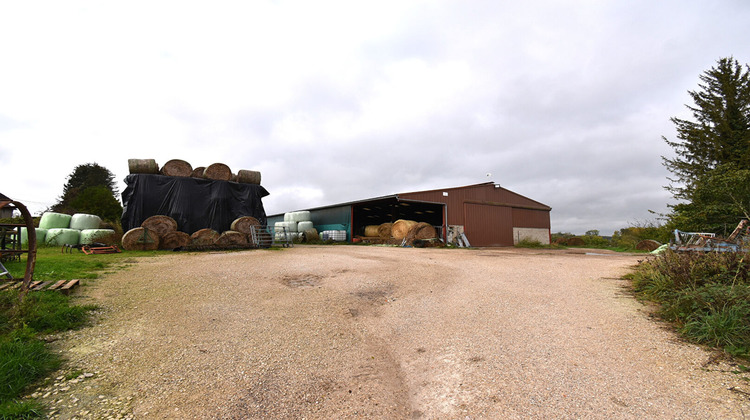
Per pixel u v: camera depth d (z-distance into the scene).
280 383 3.30
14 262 7.95
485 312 5.30
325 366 3.69
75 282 5.93
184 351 3.90
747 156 19.14
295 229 26.69
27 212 4.70
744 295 4.32
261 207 17.80
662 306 5.11
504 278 7.90
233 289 6.57
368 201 23.50
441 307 5.68
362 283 7.30
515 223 26.98
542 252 17.95
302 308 5.59
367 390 3.22
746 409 2.55
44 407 2.75
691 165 22.98
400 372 3.63
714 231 12.27
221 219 16.31
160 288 6.36
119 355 3.72
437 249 18.11
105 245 13.19
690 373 3.17
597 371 3.30
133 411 2.77
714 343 3.78
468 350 3.96
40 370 3.24
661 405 2.69
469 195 24.28
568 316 4.96
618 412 2.63
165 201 15.34
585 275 8.21
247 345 4.15
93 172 48.44
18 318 4.07
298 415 2.80
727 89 22.02
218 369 3.53
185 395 3.03
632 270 8.80
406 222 21.55
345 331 4.71
